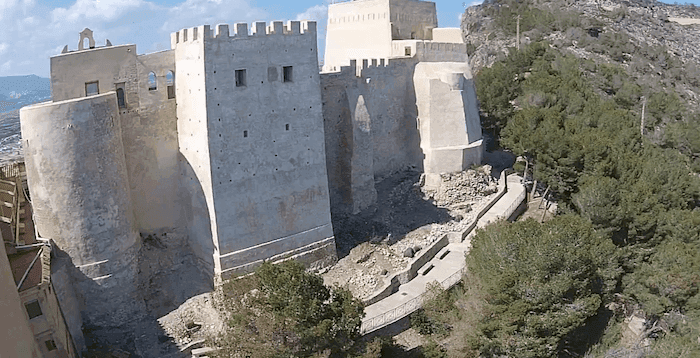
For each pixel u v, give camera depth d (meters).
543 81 65.75
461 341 31.25
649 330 38.38
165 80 35.53
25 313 24.66
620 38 125.19
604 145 47.94
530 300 31.83
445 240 43.78
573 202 47.44
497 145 64.81
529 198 53.56
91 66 32.66
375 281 37.25
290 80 36.72
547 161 48.31
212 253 34.25
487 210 48.56
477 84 67.62
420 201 48.53
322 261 38.84
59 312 28.53
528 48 84.69
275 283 26.77
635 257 42.53
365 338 31.56
